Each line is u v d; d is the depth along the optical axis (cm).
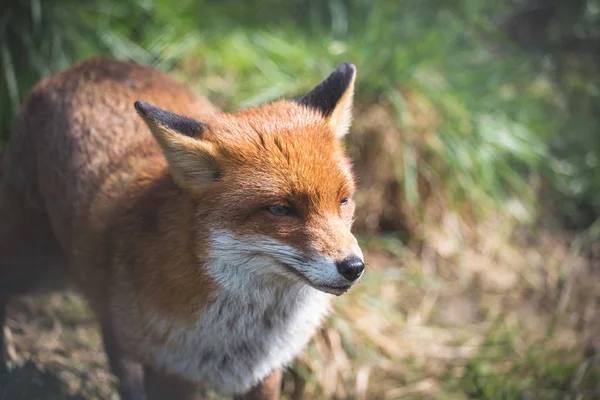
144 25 1405
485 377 1120
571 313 1262
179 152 741
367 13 1516
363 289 1188
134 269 790
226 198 735
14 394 917
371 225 1334
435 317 1232
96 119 899
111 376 987
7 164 965
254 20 1499
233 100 1324
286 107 809
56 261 988
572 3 1700
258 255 739
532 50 1669
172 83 978
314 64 1373
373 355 1124
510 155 1458
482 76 1474
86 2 1364
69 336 1059
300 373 1062
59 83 948
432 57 1429
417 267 1303
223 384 841
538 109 1522
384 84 1348
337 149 779
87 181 875
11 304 1086
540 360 1145
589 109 1591
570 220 1471
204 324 781
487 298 1285
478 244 1367
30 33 1288
